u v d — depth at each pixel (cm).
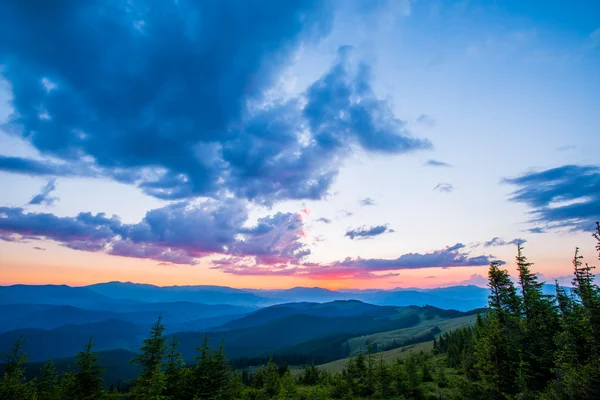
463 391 4256
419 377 5894
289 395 6069
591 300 3409
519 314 4762
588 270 3900
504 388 3788
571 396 2967
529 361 4003
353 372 6438
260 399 5850
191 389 4150
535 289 4934
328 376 7450
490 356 4081
